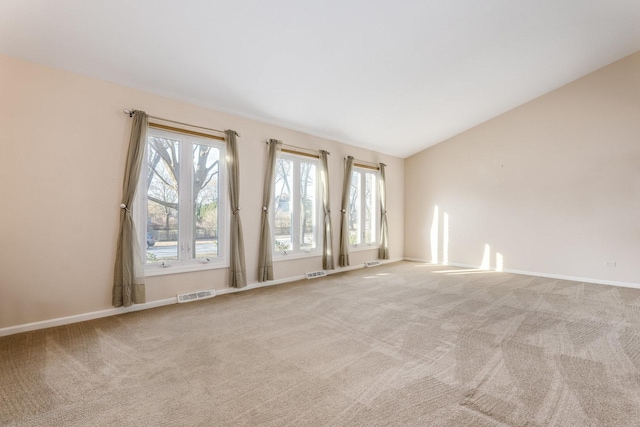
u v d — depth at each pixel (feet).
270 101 14.29
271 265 15.72
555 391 6.30
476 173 21.59
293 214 17.51
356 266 21.47
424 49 12.55
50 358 7.78
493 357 7.85
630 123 15.98
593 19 12.62
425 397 6.09
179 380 6.73
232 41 10.28
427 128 20.67
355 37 11.07
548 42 13.71
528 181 19.30
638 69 15.75
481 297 13.65
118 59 10.33
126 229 11.20
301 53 11.40
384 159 23.81
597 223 16.89
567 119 17.88
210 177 14.05
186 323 10.32
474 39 12.59
